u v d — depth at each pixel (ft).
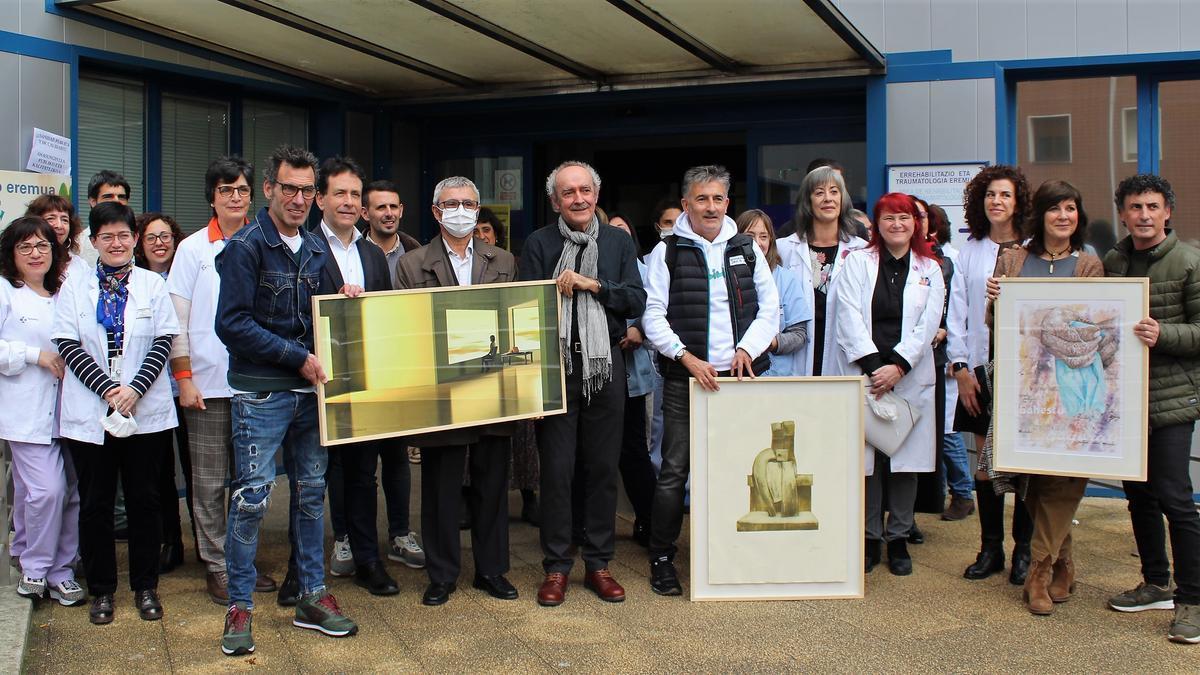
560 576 15.42
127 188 17.93
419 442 14.79
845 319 16.02
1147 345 13.97
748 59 22.88
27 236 14.73
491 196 27.27
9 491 16.08
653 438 19.52
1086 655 13.23
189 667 12.96
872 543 16.70
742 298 15.60
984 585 16.03
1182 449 14.03
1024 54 21.59
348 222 14.98
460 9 19.38
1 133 18.35
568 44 21.85
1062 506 14.66
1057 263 15.12
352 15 19.72
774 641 13.76
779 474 15.40
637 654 13.33
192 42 21.22
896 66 22.40
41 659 13.17
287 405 13.60
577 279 14.88
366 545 15.76
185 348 15.25
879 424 15.76
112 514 14.64
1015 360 14.65
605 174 30.48
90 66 20.35
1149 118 21.44
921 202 17.26
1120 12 21.01
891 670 12.79
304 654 13.39
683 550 18.01
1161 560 14.78
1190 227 21.29
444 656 13.30
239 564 13.47
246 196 15.84
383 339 14.28
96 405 14.34
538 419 15.66
